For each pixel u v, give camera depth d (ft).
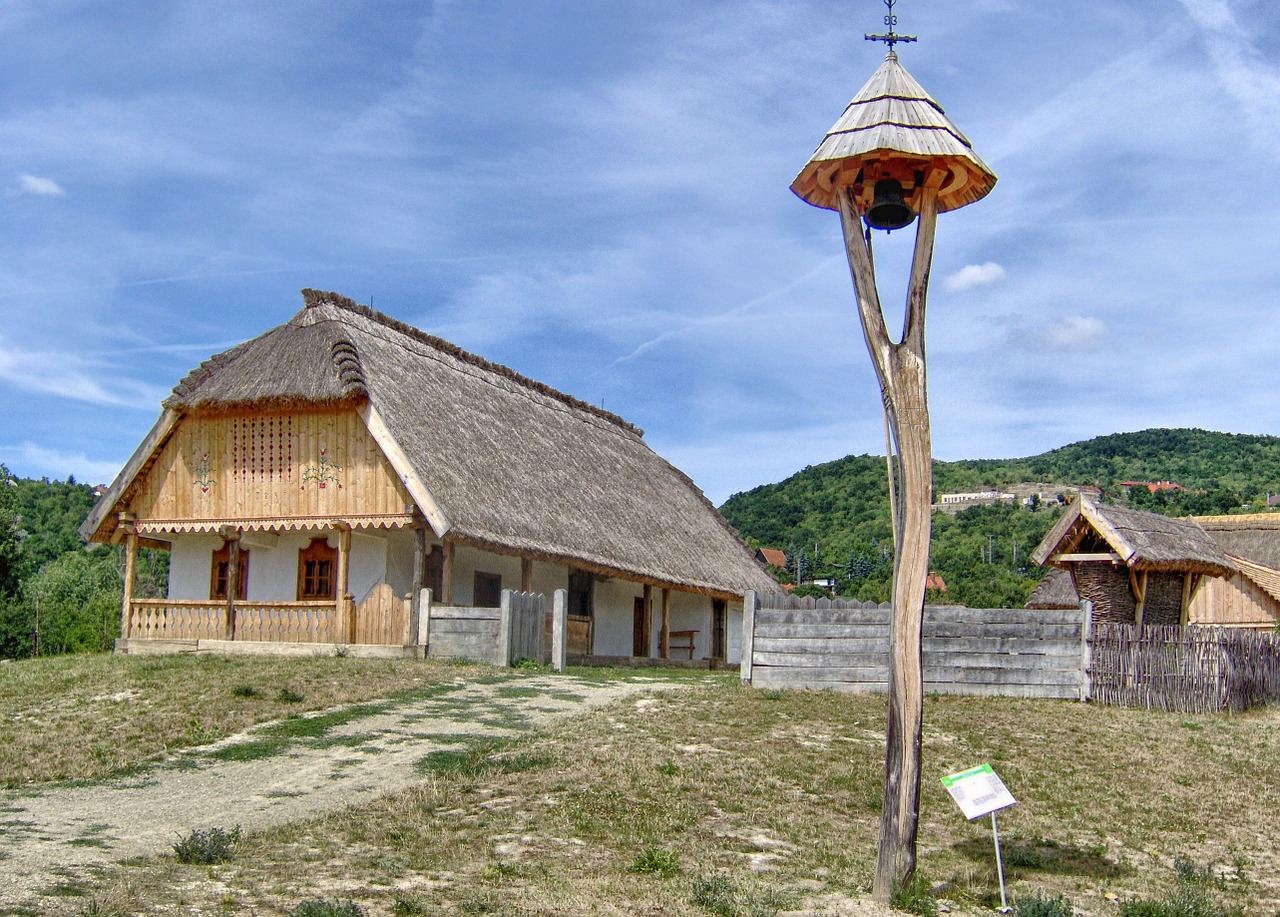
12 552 162.20
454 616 77.56
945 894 34.06
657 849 35.68
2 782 43.73
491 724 53.67
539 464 102.06
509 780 42.98
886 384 33.40
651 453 142.82
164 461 88.79
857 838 38.24
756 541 308.81
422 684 63.98
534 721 54.54
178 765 46.50
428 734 51.37
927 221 34.73
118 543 92.63
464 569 92.43
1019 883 35.29
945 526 276.82
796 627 64.85
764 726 52.95
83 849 33.94
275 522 84.53
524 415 111.34
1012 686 62.39
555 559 87.51
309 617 82.74
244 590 90.79
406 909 29.07
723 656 127.13
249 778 44.24
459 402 98.27
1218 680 59.77
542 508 93.40
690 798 41.42
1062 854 38.40
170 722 53.31
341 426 84.23
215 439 87.61
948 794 44.55
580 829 37.52
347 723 53.67
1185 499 289.94
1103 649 61.67
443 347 106.93
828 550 278.26
